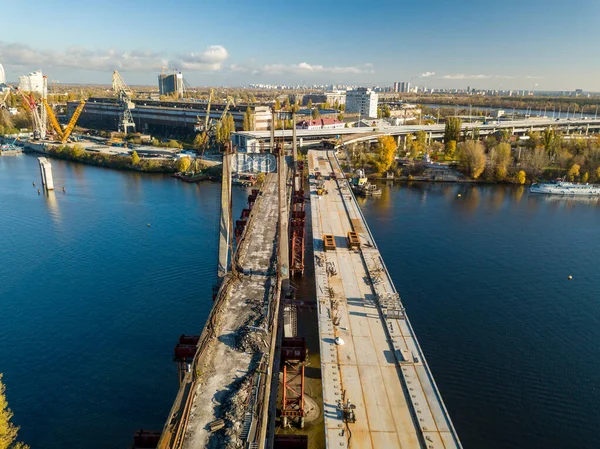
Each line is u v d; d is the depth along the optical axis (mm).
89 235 112562
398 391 41438
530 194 165250
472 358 64875
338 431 36500
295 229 87250
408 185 177625
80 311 75938
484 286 86938
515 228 123000
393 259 99062
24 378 59344
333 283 62719
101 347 66125
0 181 174500
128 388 57750
